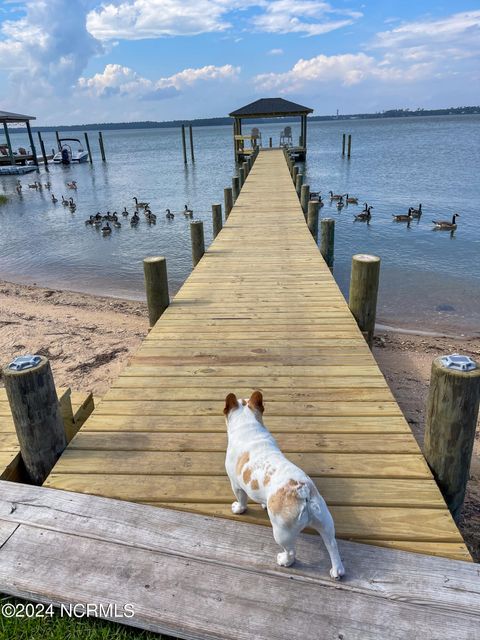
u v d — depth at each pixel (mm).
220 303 6273
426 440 3082
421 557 2348
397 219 18078
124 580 2262
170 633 2100
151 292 6086
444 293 11016
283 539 2113
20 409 2996
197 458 3178
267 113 35625
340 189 27172
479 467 4820
